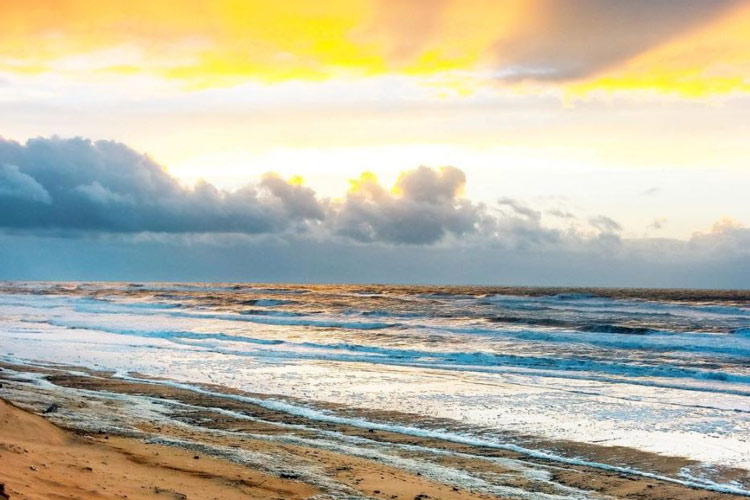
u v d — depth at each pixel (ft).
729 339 102.22
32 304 214.48
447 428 45.42
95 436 36.58
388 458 36.94
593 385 63.46
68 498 21.09
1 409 32.17
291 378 66.18
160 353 85.46
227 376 67.10
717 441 42.63
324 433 43.16
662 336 107.34
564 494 31.60
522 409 51.96
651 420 48.42
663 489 32.91
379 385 62.44
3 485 19.95
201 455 33.88
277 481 29.73
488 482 33.04
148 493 24.31
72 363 75.36
